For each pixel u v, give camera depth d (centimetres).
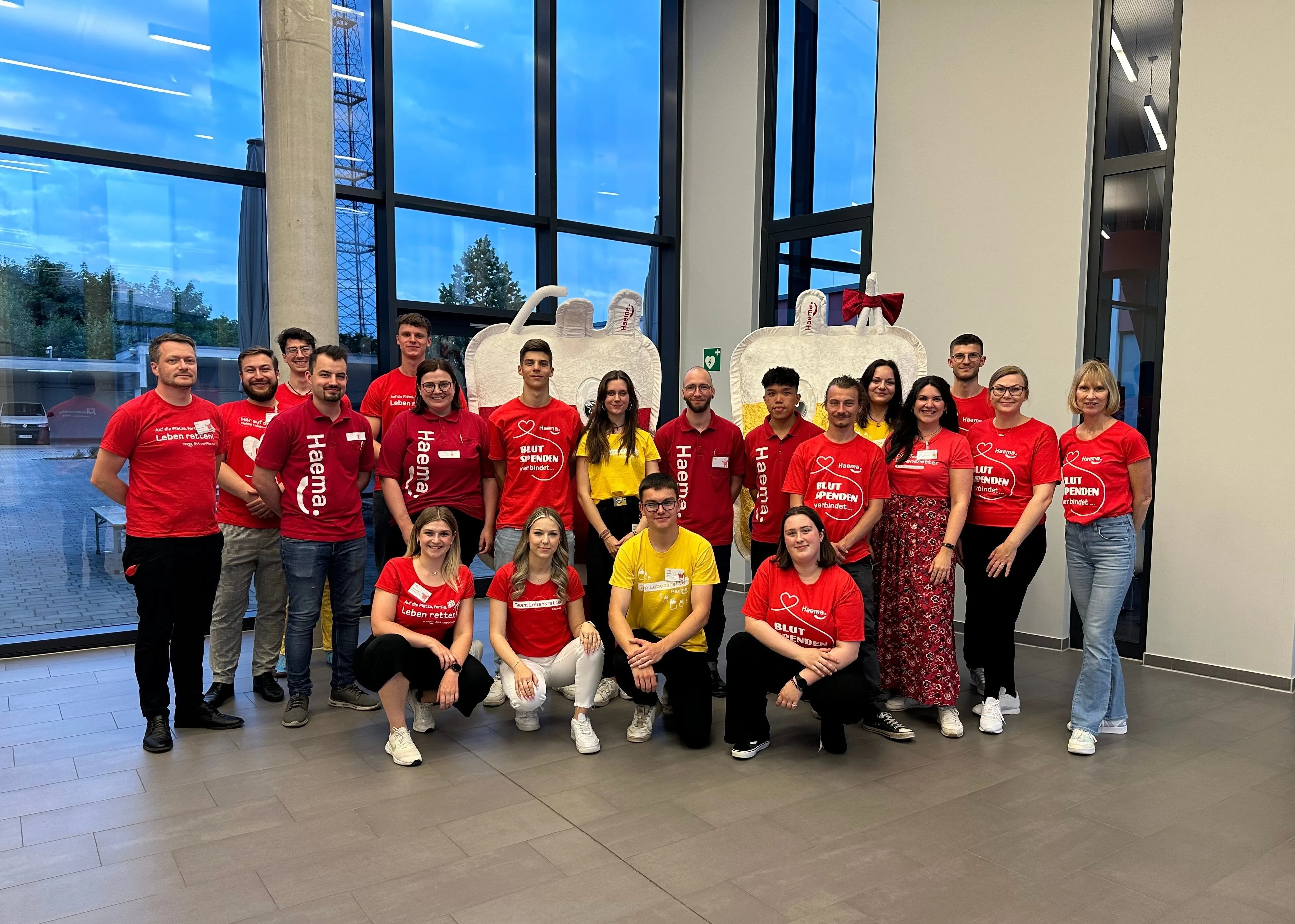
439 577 329
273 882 225
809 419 450
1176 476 441
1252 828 262
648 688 316
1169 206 442
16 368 449
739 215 640
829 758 319
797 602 313
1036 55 483
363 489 372
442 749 325
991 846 248
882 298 440
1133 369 468
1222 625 429
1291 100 402
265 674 387
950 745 334
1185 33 431
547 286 559
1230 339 423
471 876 229
